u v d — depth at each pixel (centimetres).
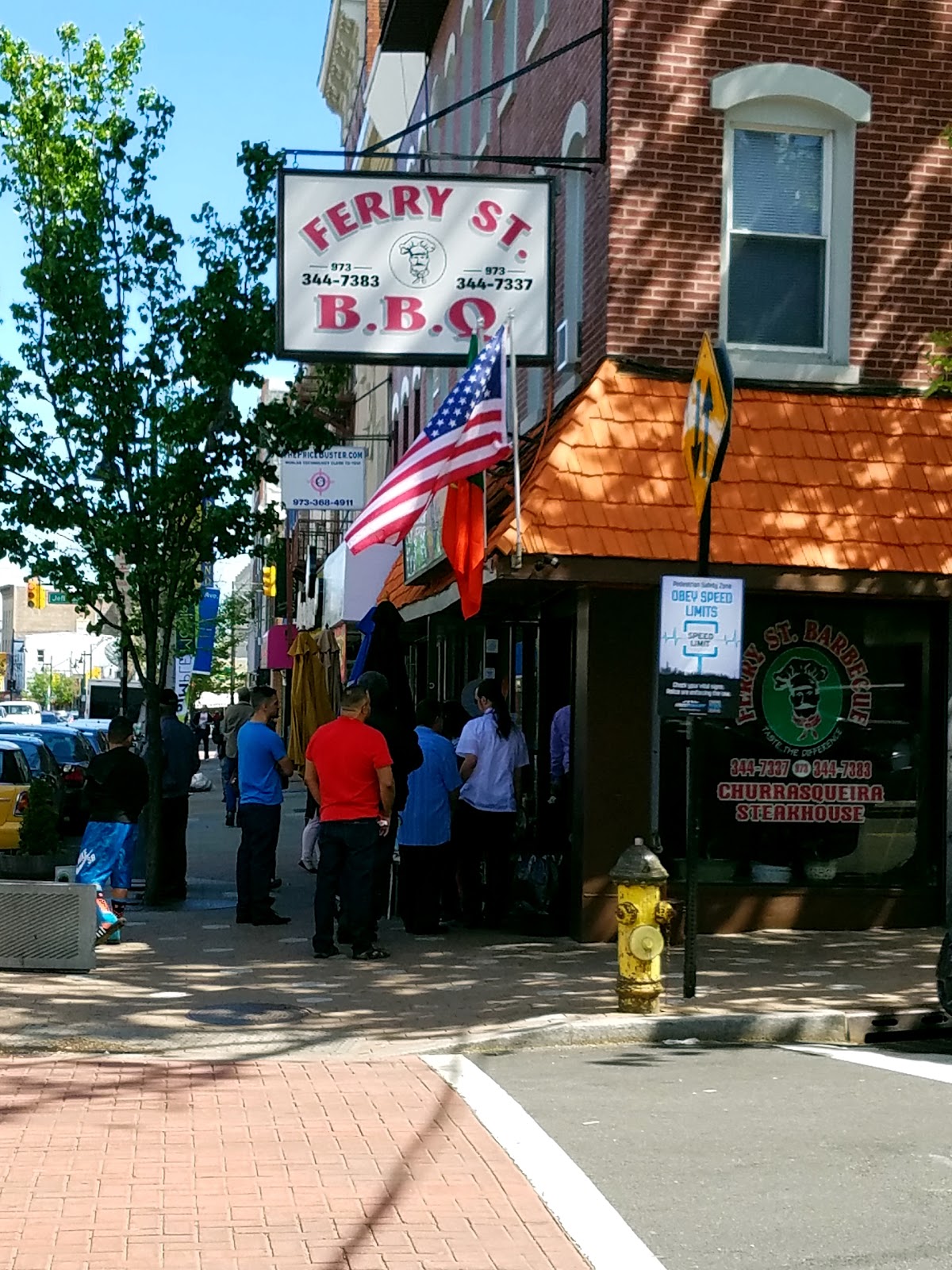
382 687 1331
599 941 1298
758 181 1393
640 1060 889
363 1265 536
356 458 2548
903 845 1379
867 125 1396
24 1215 585
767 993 1051
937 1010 984
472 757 1382
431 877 1351
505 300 1383
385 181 1378
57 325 1591
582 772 1305
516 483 1190
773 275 1391
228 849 2242
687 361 1338
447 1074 842
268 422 1644
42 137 1602
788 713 1362
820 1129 712
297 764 1939
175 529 1638
